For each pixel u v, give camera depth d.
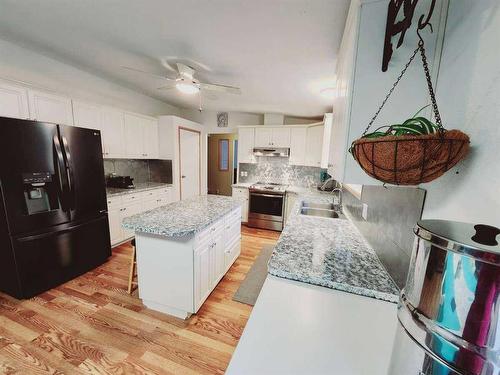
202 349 1.57
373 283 0.92
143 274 1.85
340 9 1.40
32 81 2.37
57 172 2.13
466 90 0.65
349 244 1.34
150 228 1.66
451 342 0.37
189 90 2.47
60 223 2.19
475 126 0.60
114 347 1.55
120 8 1.54
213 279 2.12
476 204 0.58
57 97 2.42
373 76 0.88
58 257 2.18
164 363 1.45
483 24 0.59
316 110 4.02
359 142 0.63
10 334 1.61
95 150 2.49
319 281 0.94
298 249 1.25
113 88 3.30
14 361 1.42
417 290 0.43
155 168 4.19
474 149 0.60
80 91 2.85
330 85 2.74
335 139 1.26
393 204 1.02
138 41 1.98
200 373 1.40
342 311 0.80
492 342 0.35
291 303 0.83
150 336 1.65
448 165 0.55
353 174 0.95
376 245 1.21
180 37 1.86
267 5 1.41
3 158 1.78
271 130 4.34
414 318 0.43
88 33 1.91
